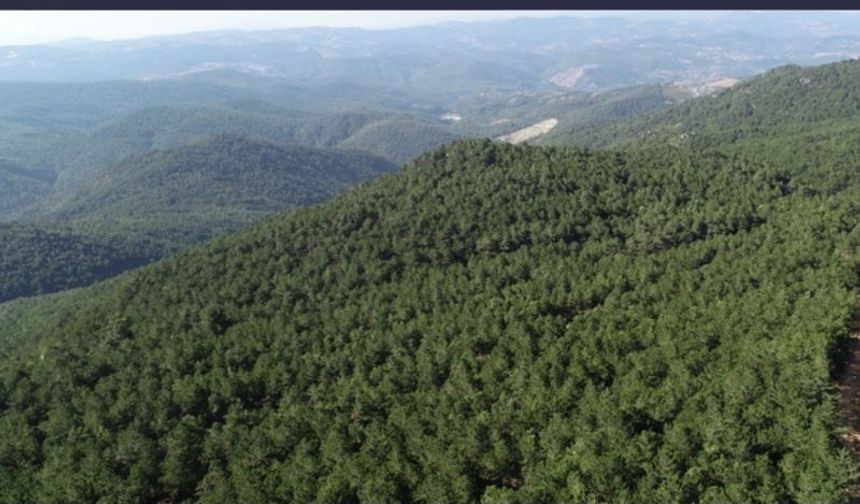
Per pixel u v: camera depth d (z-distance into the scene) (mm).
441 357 83250
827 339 65688
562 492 51344
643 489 49406
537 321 87562
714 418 53938
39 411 94188
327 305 112500
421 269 120750
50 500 69500
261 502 61312
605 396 62938
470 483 56750
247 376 90000
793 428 52969
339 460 65250
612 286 97875
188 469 72625
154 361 100250
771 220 118875
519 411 64938
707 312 79812
